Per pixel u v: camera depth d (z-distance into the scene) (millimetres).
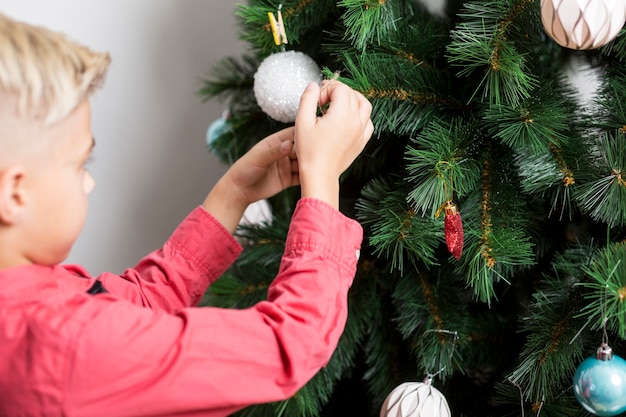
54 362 534
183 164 1327
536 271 987
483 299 791
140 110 1279
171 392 546
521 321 967
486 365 1008
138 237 1343
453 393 1030
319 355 584
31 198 558
